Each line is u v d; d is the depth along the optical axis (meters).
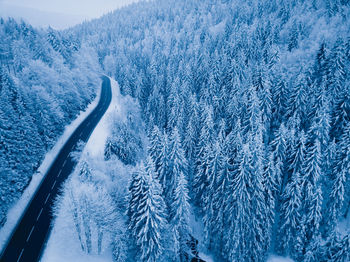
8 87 34.19
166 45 130.38
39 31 76.12
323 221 36.56
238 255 31.56
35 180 35.09
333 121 42.75
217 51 77.94
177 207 29.98
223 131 43.38
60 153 42.75
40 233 27.55
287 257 35.34
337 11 84.88
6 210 27.69
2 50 59.12
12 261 24.31
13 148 29.33
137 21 195.88
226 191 32.22
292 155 35.72
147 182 24.06
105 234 27.92
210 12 160.88
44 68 48.16
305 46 73.44
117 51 130.38
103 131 51.97
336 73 50.22
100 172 33.22
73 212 24.98
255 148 30.25
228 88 58.28
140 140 52.31
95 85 79.19
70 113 54.09
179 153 33.16
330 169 37.91
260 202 31.58
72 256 26.12
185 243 33.03
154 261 25.39
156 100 64.81
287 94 49.59
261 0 123.00
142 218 23.95
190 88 64.81
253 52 74.19
